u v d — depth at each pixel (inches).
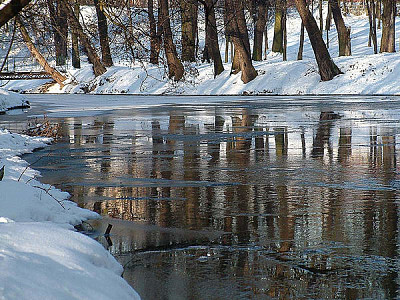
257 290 250.1
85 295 194.1
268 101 1984.5
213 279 265.0
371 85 2370.8
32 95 2847.0
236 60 2723.9
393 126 1024.2
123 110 1612.9
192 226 367.9
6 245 216.7
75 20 579.2
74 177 561.6
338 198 448.8
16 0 331.0
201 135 943.0
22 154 742.5
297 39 3912.4
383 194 461.4
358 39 3750.0
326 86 2452.0
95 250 243.4
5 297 175.2
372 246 315.6
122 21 534.6
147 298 241.8
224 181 532.1
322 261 290.2
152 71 2896.2
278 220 380.8
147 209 419.2
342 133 925.8
